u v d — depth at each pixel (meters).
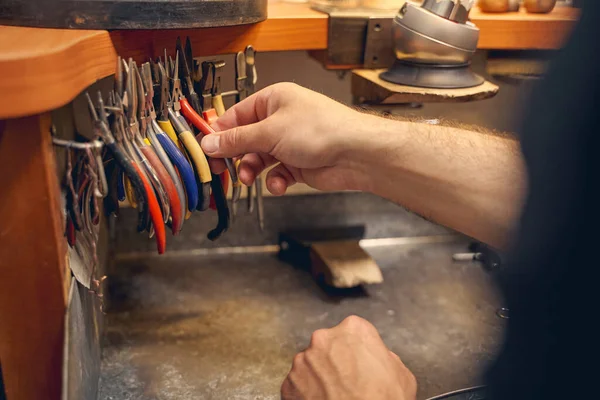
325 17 0.93
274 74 1.15
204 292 1.06
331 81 1.17
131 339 0.91
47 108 0.50
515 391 0.45
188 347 0.90
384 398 0.60
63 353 0.57
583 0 0.36
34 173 0.54
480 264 1.20
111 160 0.63
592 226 0.38
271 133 0.68
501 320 1.01
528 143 0.41
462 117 1.26
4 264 0.57
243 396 0.80
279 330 0.96
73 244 0.64
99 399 0.78
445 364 0.89
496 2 1.06
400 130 0.68
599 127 0.36
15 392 0.62
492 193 0.64
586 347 0.40
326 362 0.65
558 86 0.38
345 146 0.69
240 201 1.17
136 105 0.62
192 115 0.69
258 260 1.18
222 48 0.82
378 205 1.24
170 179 0.64
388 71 0.96
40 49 0.51
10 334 0.60
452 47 0.89
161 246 0.65
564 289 0.40
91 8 0.62
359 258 1.10
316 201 1.21
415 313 1.02
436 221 0.70
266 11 0.83
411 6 0.89
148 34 0.70
